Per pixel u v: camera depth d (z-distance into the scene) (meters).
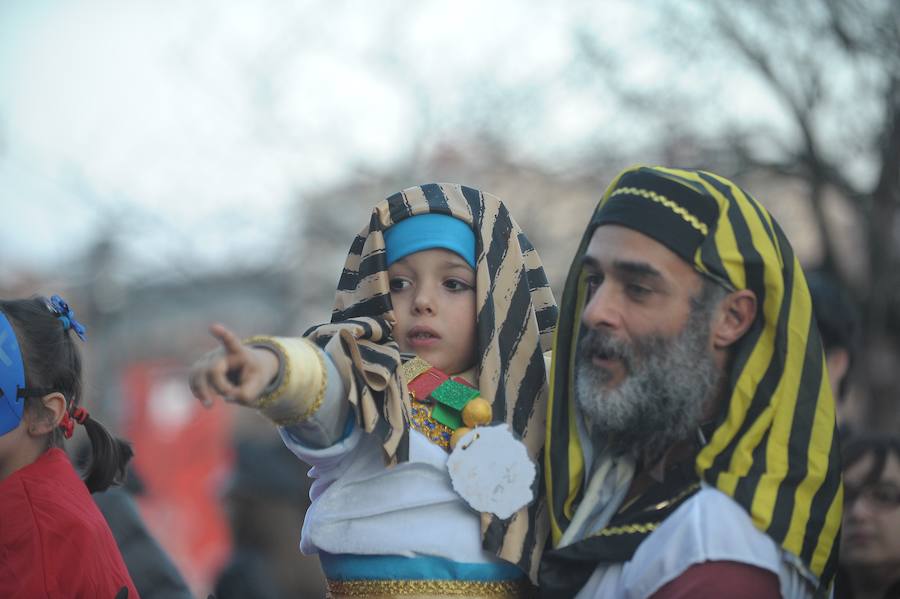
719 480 6.89
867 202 27.27
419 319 7.73
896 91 26.38
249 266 45.06
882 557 9.38
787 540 6.76
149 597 10.25
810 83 27.69
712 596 6.52
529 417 7.67
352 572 7.17
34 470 8.27
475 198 8.00
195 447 34.69
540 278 8.29
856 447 9.61
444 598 7.02
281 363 6.45
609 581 6.95
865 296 26.38
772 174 28.75
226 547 28.80
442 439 7.42
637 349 7.04
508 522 7.14
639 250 7.03
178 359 47.25
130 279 46.44
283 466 13.90
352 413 7.07
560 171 36.94
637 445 7.21
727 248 7.05
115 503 10.42
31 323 8.63
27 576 7.72
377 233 7.84
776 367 7.03
